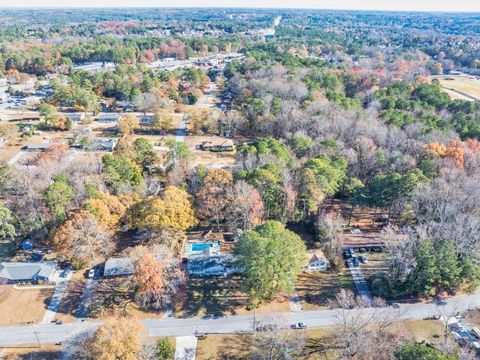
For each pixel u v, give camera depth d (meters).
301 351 61.22
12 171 98.31
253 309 69.56
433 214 83.56
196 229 91.81
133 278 69.12
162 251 73.12
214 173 92.50
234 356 60.91
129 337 53.97
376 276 76.31
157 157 119.00
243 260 68.44
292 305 71.06
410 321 67.19
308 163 95.44
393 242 76.06
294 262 69.31
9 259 81.19
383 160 103.75
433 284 70.88
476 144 110.12
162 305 70.00
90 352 53.03
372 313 68.19
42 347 61.78
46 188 87.19
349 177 103.12
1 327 65.31
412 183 85.44
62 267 78.81
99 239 77.38
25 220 86.62
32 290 73.19
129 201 87.38
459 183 88.44
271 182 88.81
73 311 68.62
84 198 86.50
